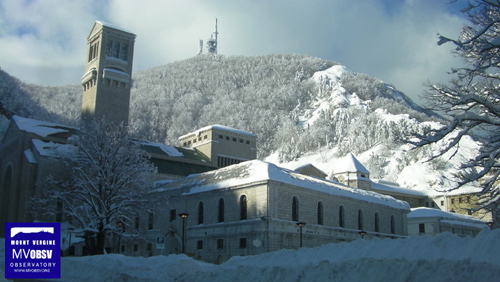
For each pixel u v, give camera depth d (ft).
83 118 336.08
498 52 67.82
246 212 195.21
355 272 56.29
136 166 204.85
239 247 192.24
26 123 307.37
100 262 101.76
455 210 389.80
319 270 60.08
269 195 187.73
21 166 289.53
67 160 220.84
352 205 232.73
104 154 196.24
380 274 53.72
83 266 103.55
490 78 79.51
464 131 73.20
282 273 63.41
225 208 204.54
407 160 650.02
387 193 397.39
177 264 84.69
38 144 284.41
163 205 238.27
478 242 55.31
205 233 209.26
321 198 214.48
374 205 247.70
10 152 310.65
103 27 334.44
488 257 52.08
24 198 273.95
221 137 376.89
